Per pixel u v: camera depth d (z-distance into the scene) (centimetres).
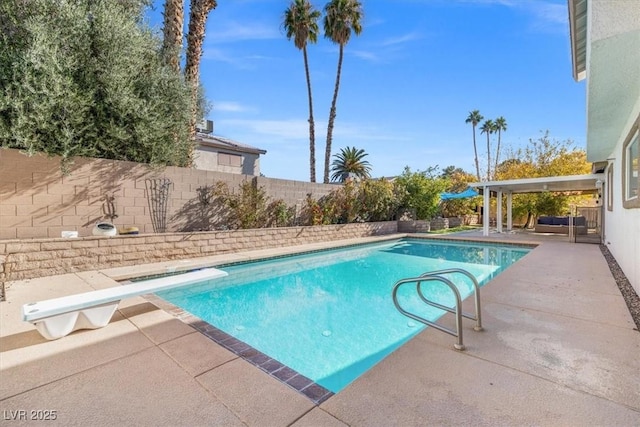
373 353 380
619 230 685
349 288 662
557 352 279
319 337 424
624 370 248
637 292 458
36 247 556
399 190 1614
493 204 2138
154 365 265
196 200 847
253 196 975
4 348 291
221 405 212
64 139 600
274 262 854
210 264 720
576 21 401
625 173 619
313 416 200
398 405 209
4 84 551
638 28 280
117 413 203
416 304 555
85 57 627
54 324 305
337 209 1260
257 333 437
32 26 546
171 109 780
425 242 1325
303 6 1812
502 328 334
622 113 533
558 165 1730
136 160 743
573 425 188
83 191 656
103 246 630
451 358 270
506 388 226
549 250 918
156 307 414
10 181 574
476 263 912
